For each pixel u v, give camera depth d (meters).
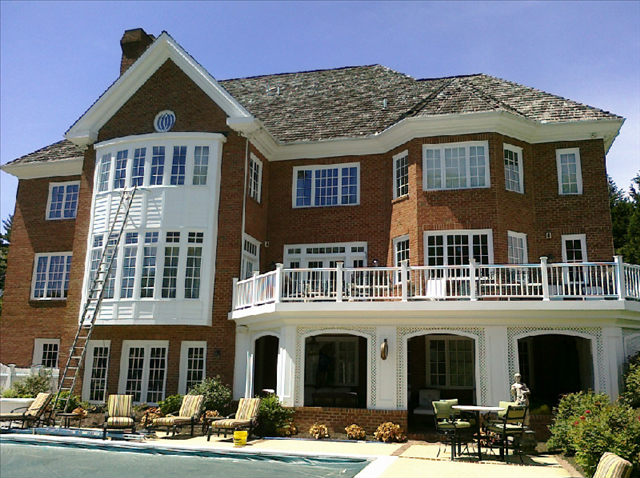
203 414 17.45
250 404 16.34
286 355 17.39
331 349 22.34
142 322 20.14
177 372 20.62
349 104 25.66
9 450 14.77
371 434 16.25
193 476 12.05
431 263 19.95
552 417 15.50
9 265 26.16
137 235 21.02
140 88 23.06
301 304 17.05
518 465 12.32
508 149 20.81
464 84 22.08
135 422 17.30
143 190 21.33
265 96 28.27
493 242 19.53
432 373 21.03
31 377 20.98
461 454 13.67
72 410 19.42
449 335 21.03
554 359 19.98
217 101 21.89
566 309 15.73
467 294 18.31
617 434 11.33
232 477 11.90
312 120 25.02
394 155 22.08
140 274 20.61
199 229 20.83
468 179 20.20
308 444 15.09
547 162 21.27
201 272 20.52
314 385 22.08
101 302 20.34
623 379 15.77
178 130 22.16
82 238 22.44
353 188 23.12
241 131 21.56
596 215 20.47
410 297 16.72
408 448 14.54
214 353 20.06
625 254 35.22
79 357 20.34
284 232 23.42
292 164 23.91
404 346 16.77
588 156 20.92
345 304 16.77
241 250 20.91
